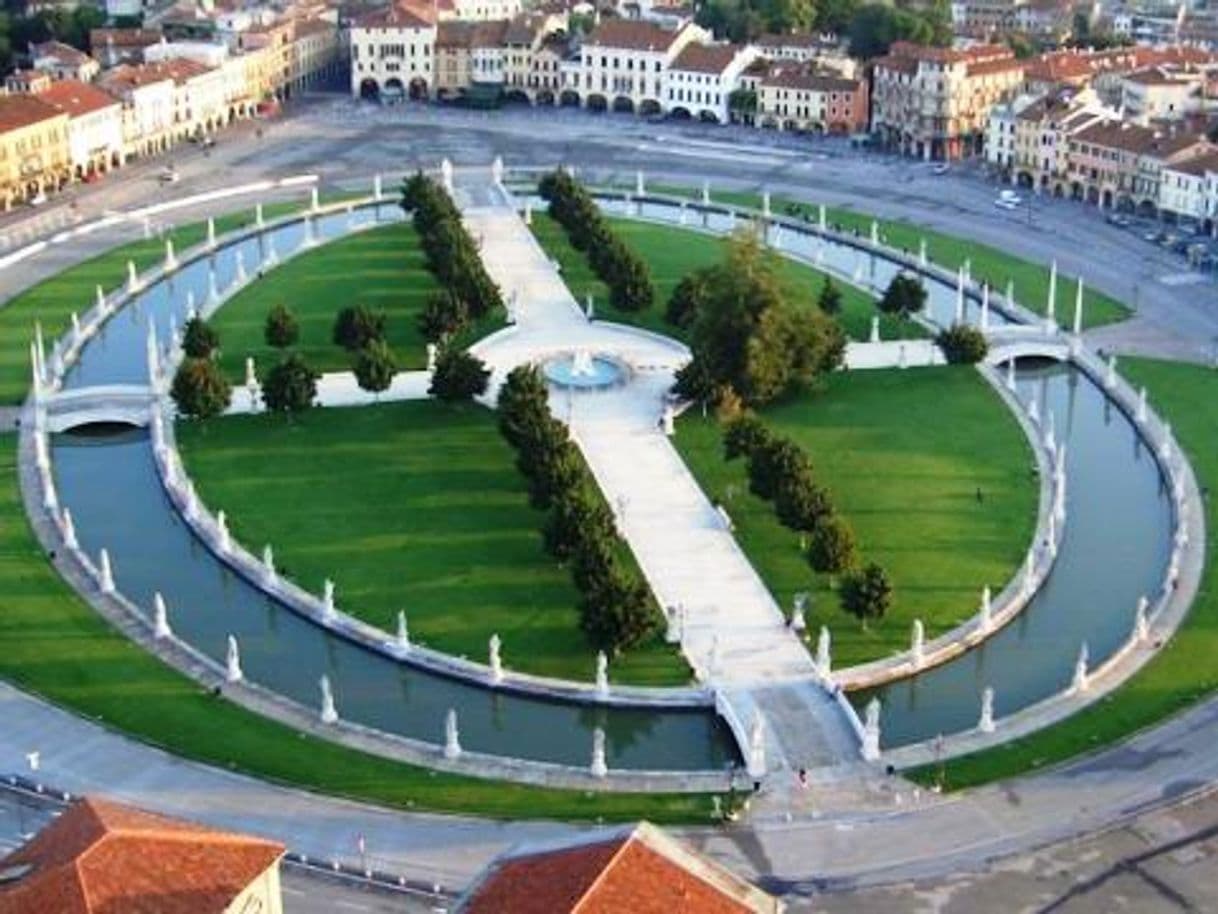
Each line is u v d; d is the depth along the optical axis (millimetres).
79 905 116000
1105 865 163750
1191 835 168500
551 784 178000
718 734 194375
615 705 195750
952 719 196500
